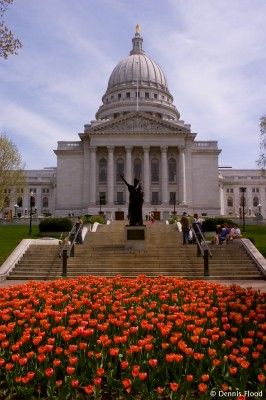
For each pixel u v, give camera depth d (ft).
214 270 75.20
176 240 107.04
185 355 23.56
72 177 286.46
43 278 72.23
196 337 23.95
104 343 23.65
